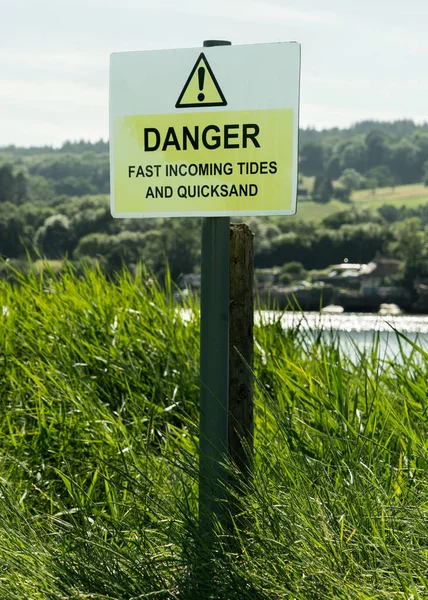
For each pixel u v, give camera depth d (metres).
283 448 4.06
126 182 3.71
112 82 3.70
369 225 73.88
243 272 4.17
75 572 3.24
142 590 3.10
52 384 5.79
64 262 8.34
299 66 3.48
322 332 6.39
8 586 3.23
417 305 54.50
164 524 3.55
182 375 6.05
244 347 4.16
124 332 6.68
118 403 5.91
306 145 196.88
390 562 2.95
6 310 7.42
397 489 3.58
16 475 4.70
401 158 192.62
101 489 4.64
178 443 4.71
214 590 3.08
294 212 3.52
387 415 4.30
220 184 3.59
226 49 3.55
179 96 3.62
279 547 3.16
